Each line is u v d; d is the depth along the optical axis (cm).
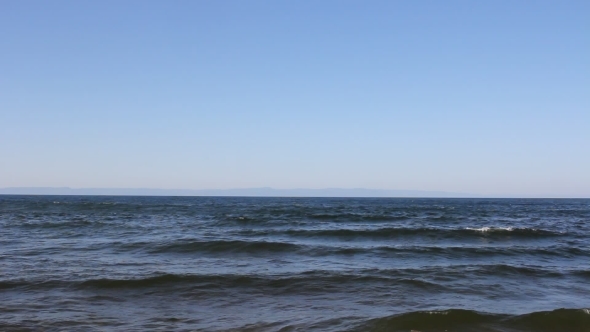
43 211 5091
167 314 926
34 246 1867
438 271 1365
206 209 6269
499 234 2469
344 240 2261
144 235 2389
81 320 868
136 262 1502
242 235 2430
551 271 1413
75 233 2473
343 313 938
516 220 4384
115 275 1257
